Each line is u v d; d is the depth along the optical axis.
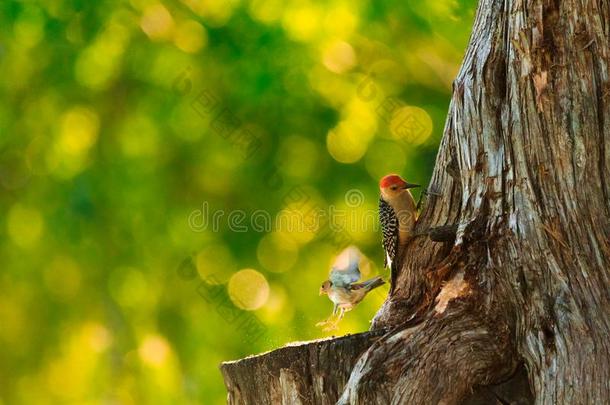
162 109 15.02
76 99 15.26
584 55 7.58
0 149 15.44
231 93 14.81
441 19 14.42
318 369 7.68
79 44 14.88
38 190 15.36
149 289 15.54
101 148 15.28
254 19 14.62
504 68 7.98
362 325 14.80
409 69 15.33
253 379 7.92
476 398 7.32
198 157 15.17
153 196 15.20
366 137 15.12
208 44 14.80
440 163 8.75
